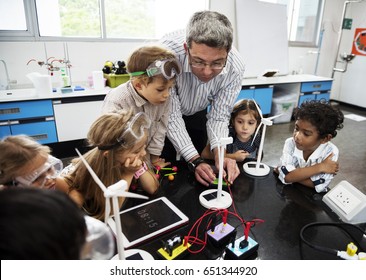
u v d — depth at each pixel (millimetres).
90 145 915
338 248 786
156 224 839
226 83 1398
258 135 1664
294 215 936
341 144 3557
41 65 2865
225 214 835
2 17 2809
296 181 1139
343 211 912
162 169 1226
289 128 4109
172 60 1041
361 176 2734
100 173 886
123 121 879
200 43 949
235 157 1376
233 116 1653
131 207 941
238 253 726
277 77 4324
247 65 4188
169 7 3594
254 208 972
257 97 3961
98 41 3246
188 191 1068
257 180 1179
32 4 2850
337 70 5164
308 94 4406
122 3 3289
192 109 1560
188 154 1302
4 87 2859
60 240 325
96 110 2898
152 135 1287
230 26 1010
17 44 2828
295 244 794
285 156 1268
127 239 771
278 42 4430
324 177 1110
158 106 1226
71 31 3143
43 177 824
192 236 812
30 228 305
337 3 4926
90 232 522
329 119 1146
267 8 4160
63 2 3000
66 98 2717
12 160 763
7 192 342
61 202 352
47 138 2756
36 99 2572
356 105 5262
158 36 3656
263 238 815
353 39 5059
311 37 5008
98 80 2893
